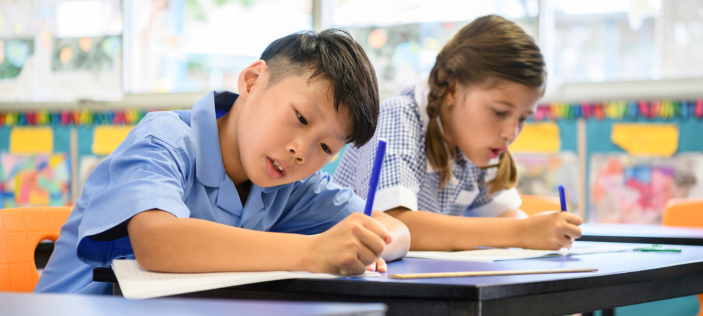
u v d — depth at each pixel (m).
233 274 0.61
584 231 1.29
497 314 0.53
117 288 0.64
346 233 0.62
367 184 1.13
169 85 2.63
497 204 1.41
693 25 2.12
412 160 1.14
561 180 2.16
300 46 0.80
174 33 2.62
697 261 0.77
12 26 2.75
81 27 2.70
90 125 2.62
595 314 1.92
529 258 0.83
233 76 2.57
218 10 2.58
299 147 0.75
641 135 2.09
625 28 2.19
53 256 0.83
